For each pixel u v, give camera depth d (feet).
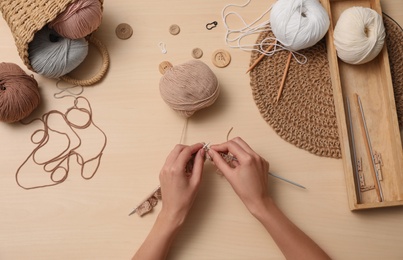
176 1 2.89
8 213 2.64
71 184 2.68
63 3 2.34
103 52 2.79
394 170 2.69
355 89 2.80
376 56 2.79
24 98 2.54
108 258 2.61
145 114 2.78
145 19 2.89
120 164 2.72
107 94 2.79
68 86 2.79
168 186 2.49
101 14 2.56
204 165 2.73
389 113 2.70
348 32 2.57
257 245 2.62
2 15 2.65
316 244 2.51
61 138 2.74
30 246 2.61
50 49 2.52
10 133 2.73
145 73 2.83
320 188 2.70
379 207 2.61
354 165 2.70
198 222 2.64
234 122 2.78
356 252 2.62
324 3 2.78
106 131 2.75
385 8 2.90
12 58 2.81
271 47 2.82
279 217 2.48
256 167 2.48
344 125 2.62
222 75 2.83
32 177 2.69
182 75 2.51
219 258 2.60
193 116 2.78
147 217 2.66
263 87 2.80
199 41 2.87
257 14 2.91
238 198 2.68
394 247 2.62
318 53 2.83
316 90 2.80
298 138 2.74
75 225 2.64
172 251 2.61
